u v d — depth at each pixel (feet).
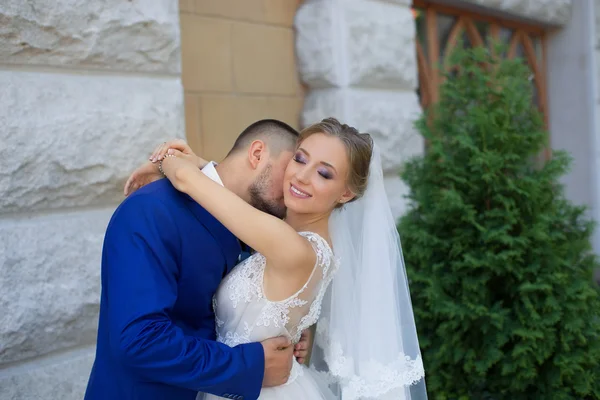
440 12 15.53
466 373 10.16
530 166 10.22
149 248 5.47
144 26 8.71
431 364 10.07
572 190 18.12
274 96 12.58
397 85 13.33
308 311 6.20
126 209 5.73
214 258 5.95
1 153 7.40
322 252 6.05
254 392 5.73
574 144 18.04
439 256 10.14
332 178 5.97
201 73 11.34
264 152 6.34
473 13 16.16
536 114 10.25
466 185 10.05
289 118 12.84
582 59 17.69
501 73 10.61
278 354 5.97
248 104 12.12
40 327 7.65
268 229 5.56
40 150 7.69
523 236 9.56
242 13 11.98
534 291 9.55
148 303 5.22
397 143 13.04
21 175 7.56
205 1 11.38
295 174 6.01
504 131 9.95
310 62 12.62
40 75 7.90
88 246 8.15
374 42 12.73
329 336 6.91
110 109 8.36
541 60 18.38
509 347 9.81
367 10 12.67
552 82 18.35
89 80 8.32
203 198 5.68
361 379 6.59
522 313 9.59
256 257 6.27
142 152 8.65
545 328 9.37
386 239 6.81
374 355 6.56
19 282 7.51
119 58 8.52
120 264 5.41
